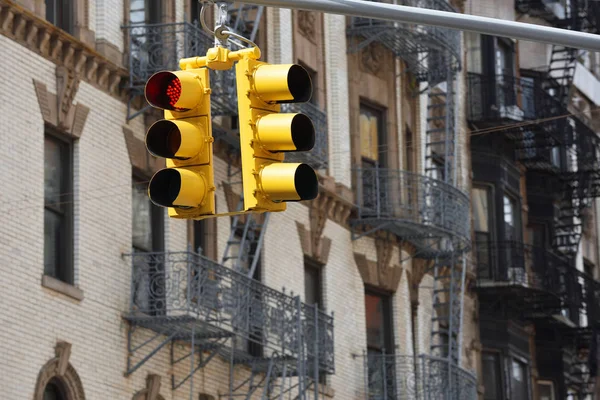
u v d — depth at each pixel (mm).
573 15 81375
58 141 43812
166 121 22969
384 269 61812
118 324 45031
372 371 60188
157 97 23062
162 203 22828
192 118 23219
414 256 64188
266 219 51906
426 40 61969
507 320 73188
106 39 45625
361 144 61812
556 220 79625
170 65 46656
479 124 72812
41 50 42875
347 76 60969
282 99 23141
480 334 72000
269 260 54125
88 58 44531
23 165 41625
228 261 51875
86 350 43469
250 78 23109
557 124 75625
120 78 46188
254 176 22922
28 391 40875
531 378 75750
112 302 44812
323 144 54719
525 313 75312
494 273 72188
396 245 62875
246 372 52000
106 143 45375
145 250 47281
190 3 50719
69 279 43406
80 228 43750
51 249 43156
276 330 49094
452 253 64250
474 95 73250
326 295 57875
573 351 80375
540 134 74750
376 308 62000
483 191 73438
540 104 74875
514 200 75938
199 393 49062
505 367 72625
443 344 65500
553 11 80562
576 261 85750
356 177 60531
